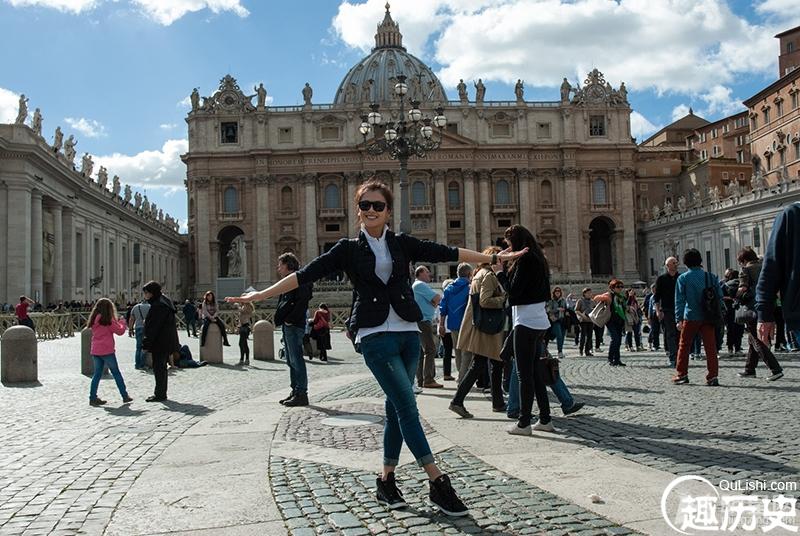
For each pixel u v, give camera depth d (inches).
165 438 422.3
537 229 4153.5
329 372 855.7
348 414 488.1
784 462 314.8
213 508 273.1
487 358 496.7
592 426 416.2
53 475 334.3
